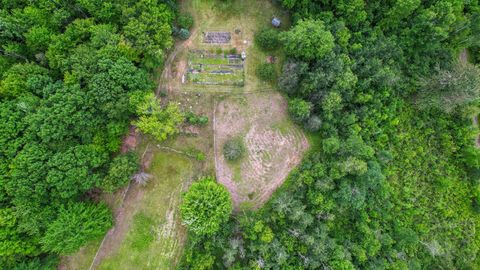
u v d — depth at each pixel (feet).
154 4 126.41
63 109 112.47
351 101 144.97
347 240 140.56
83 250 139.44
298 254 132.57
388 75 137.90
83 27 124.16
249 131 146.82
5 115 111.04
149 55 128.47
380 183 138.10
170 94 143.95
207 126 144.66
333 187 132.46
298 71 134.82
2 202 113.91
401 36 150.10
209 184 125.08
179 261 141.38
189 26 143.74
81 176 117.60
